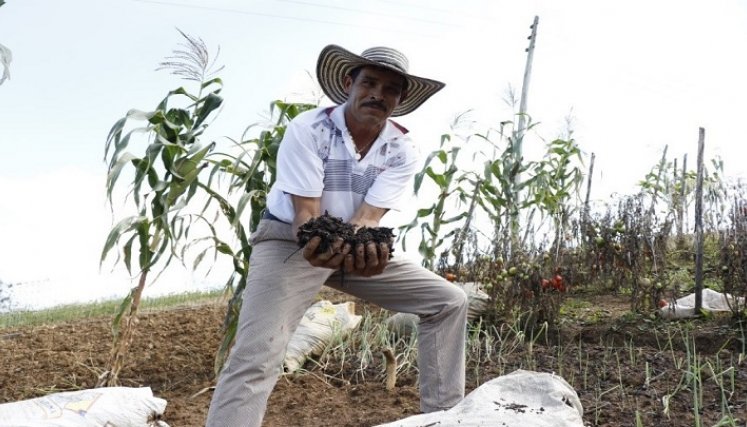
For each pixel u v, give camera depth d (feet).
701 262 16.61
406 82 9.45
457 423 6.80
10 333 20.18
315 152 8.82
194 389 13.34
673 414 10.29
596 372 12.96
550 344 16.19
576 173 23.26
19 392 13.35
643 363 13.33
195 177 13.20
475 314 17.33
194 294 30.63
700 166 16.79
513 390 7.47
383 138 9.23
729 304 15.90
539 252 17.78
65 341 17.78
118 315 13.21
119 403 8.34
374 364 14.17
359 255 8.00
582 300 20.30
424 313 9.65
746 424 9.63
